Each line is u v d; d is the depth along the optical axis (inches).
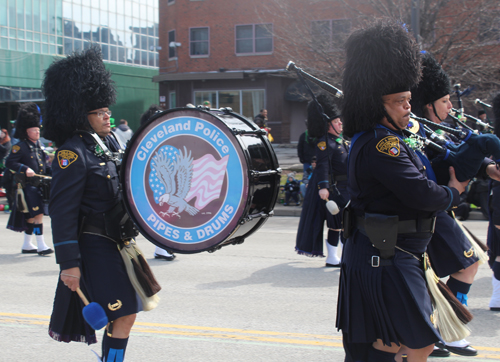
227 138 110.2
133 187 119.7
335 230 264.1
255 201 113.2
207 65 1117.7
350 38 107.1
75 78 124.4
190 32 1122.0
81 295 117.3
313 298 212.2
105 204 122.0
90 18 1373.0
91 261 119.8
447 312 107.4
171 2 1143.6
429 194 99.6
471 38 543.5
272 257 291.6
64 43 1334.9
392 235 101.7
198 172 113.9
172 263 277.9
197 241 115.0
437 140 119.6
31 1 1262.3
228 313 194.5
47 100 127.5
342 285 112.9
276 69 1062.4
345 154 251.4
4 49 1167.6
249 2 1069.8
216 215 112.7
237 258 289.0
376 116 103.0
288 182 500.7
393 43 101.3
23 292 225.1
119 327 122.7
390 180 99.4
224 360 153.3
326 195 250.5
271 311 196.2
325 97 250.2
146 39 1512.1
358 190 106.2
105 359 121.6
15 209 304.2
